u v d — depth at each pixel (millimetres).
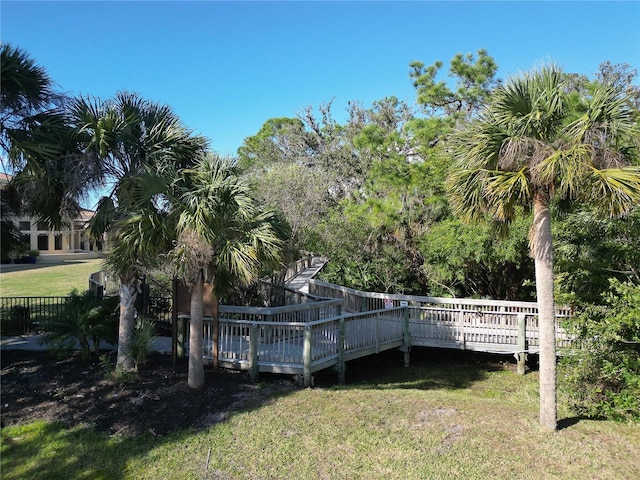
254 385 7809
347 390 7922
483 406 6973
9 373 8062
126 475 4992
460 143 6141
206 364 8703
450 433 5879
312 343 8594
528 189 5465
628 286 6566
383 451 5406
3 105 7215
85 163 7113
